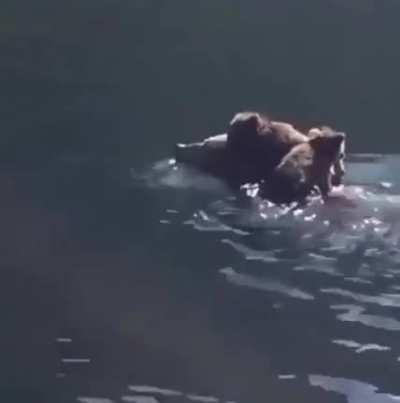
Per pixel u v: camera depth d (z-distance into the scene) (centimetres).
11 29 2012
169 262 924
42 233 1030
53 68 2016
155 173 1396
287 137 1334
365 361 669
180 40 2091
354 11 2130
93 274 873
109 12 2069
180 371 639
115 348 681
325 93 2078
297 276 889
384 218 1123
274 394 605
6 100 1922
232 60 2091
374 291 846
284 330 734
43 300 788
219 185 1310
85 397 591
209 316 763
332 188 1270
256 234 1045
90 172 1402
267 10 2119
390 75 2103
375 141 1828
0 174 1376
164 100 2006
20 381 613
